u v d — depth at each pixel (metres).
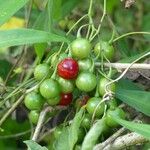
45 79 0.20
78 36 0.20
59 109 0.22
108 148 0.19
